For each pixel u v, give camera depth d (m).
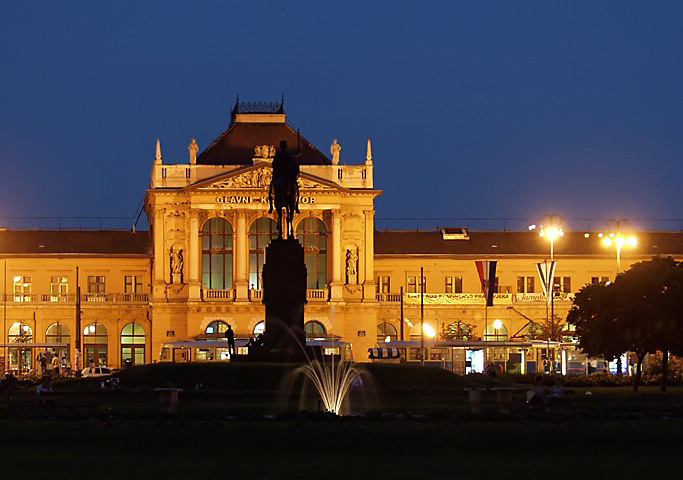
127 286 178.25
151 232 181.12
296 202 88.38
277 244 87.38
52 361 159.62
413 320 174.62
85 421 59.41
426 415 61.47
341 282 169.38
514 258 179.88
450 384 85.94
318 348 87.94
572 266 180.00
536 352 165.75
